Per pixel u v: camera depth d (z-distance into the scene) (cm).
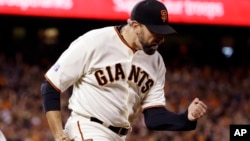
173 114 1489
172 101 5094
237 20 4381
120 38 1431
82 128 1442
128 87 1457
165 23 1409
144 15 1395
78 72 1425
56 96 1420
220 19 4341
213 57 6247
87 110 1446
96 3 4144
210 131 4706
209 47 6322
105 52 1423
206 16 4281
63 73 1413
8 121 4347
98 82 1433
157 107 1513
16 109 4531
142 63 1455
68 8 4103
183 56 6116
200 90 5403
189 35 6281
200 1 4275
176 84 5375
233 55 6356
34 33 6094
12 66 5216
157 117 1500
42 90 1429
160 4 1420
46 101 1413
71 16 4109
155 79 1495
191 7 4247
